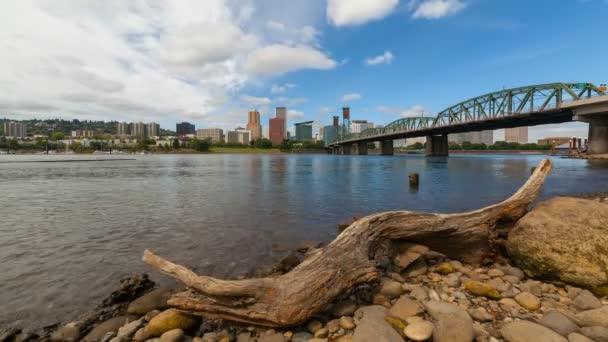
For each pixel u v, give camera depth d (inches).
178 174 1481.3
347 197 698.8
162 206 578.9
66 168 1977.1
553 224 212.7
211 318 178.4
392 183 1014.4
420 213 247.6
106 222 438.6
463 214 257.1
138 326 169.3
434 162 2608.3
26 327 171.0
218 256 295.4
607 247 184.5
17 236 360.2
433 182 1038.4
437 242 251.1
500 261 249.3
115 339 155.8
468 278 220.1
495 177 1214.3
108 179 1207.6
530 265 213.8
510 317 164.7
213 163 2827.3
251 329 164.2
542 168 288.0
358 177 1256.2
